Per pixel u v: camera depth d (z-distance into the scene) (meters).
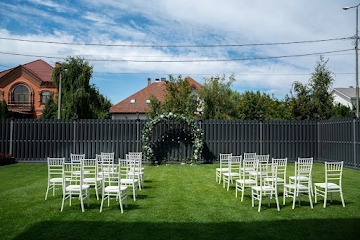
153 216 6.84
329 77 24.58
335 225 6.28
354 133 14.62
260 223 6.39
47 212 7.14
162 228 6.05
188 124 16.95
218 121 17.77
